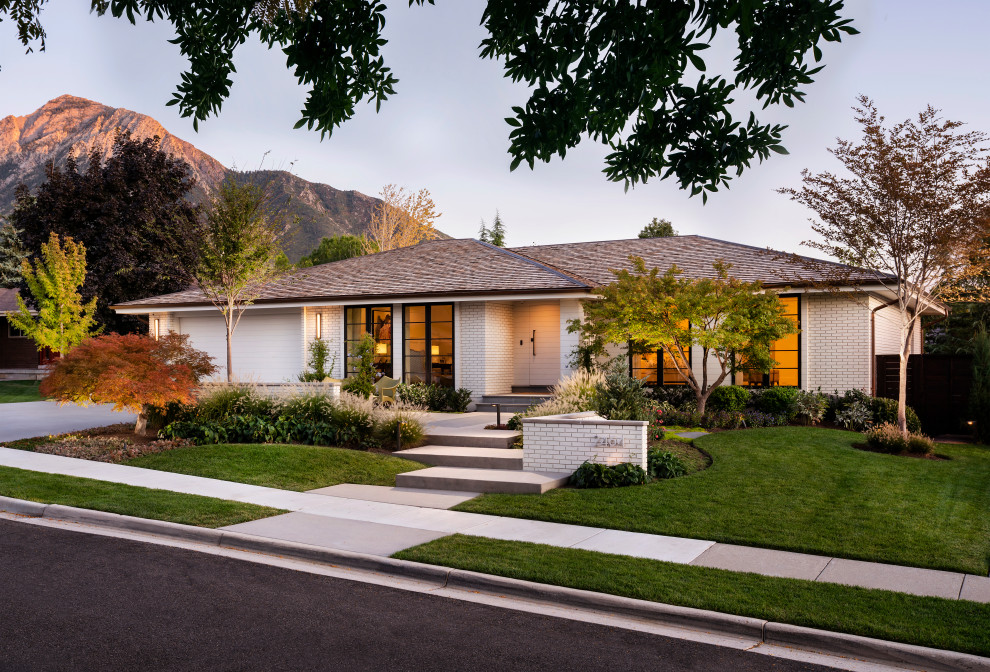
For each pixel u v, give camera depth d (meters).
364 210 199.62
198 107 7.21
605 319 17.34
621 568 6.90
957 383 16.73
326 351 22.39
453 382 20.92
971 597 6.16
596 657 5.12
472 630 5.61
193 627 5.54
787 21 5.75
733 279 16.28
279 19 6.85
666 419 16.64
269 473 11.68
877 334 18.47
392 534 8.23
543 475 11.11
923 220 13.63
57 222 31.64
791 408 16.97
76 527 8.82
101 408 22.81
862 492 10.05
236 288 21.95
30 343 39.19
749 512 9.07
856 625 5.47
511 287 19.91
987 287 15.96
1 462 12.53
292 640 5.32
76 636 5.31
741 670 4.95
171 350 14.31
